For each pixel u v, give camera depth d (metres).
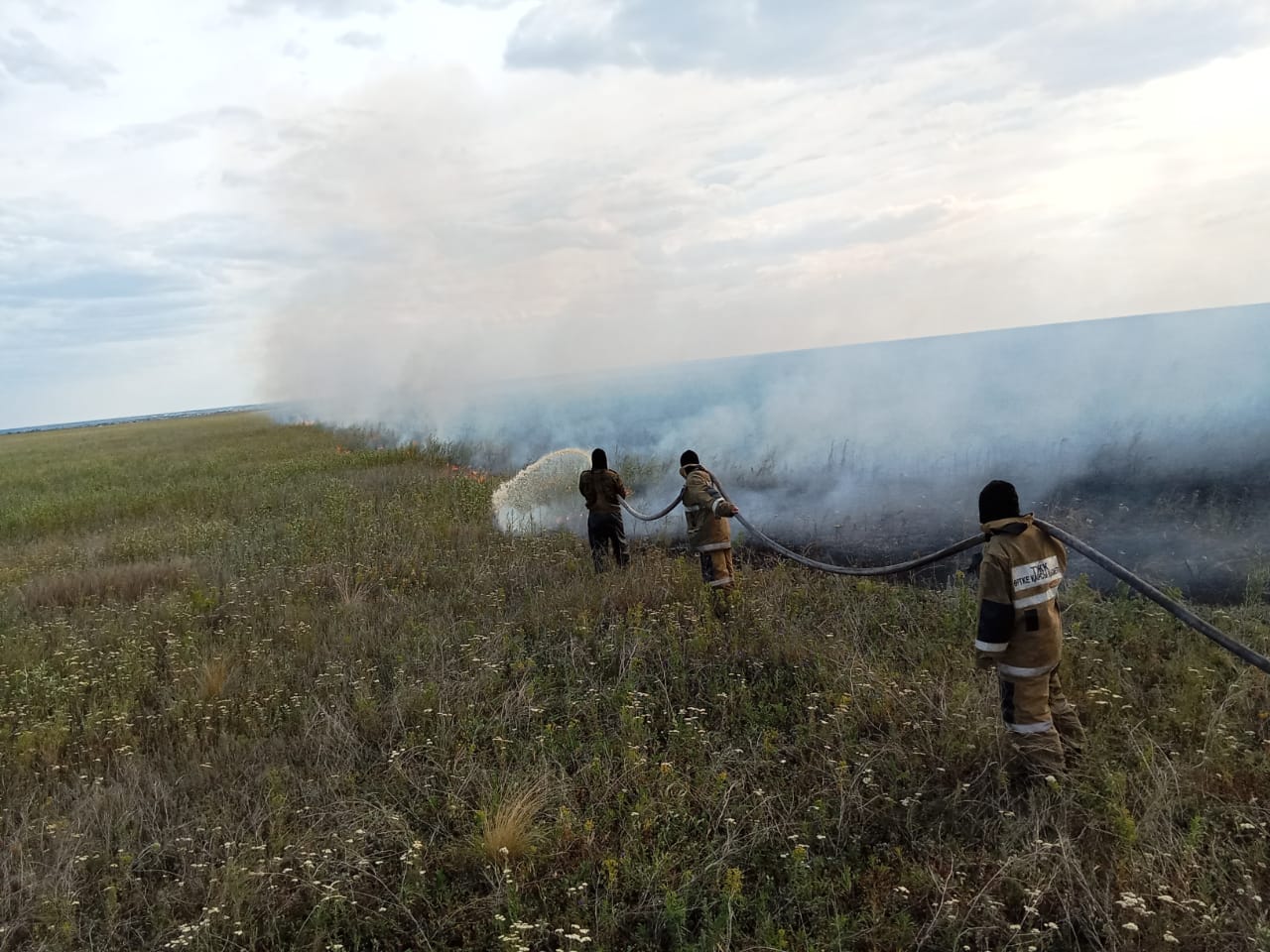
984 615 3.73
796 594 6.69
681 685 5.28
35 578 9.45
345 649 6.30
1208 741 3.91
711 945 3.04
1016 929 2.94
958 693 4.53
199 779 4.52
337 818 4.05
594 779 4.24
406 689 5.42
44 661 6.41
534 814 3.94
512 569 8.21
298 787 4.39
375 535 10.05
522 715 5.06
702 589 6.71
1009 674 3.80
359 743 4.87
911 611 6.12
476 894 3.53
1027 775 3.83
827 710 4.67
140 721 5.38
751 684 5.30
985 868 3.38
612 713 5.06
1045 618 3.72
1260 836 3.33
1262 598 5.73
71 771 4.78
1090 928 2.96
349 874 3.66
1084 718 4.33
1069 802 3.56
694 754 4.43
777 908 3.28
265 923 3.39
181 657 6.38
